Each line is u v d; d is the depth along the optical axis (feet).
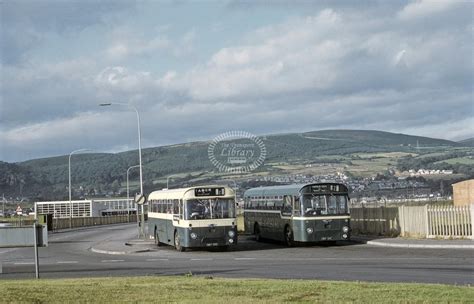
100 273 74.28
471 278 58.39
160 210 125.29
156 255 105.29
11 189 601.21
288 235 117.50
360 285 52.21
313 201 112.16
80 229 253.03
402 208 121.49
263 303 44.16
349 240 114.83
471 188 167.94
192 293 49.98
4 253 122.01
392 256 87.30
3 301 46.98
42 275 73.36
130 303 45.78
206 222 108.17
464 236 107.24
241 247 119.85
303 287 51.85
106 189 599.98
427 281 56.75
